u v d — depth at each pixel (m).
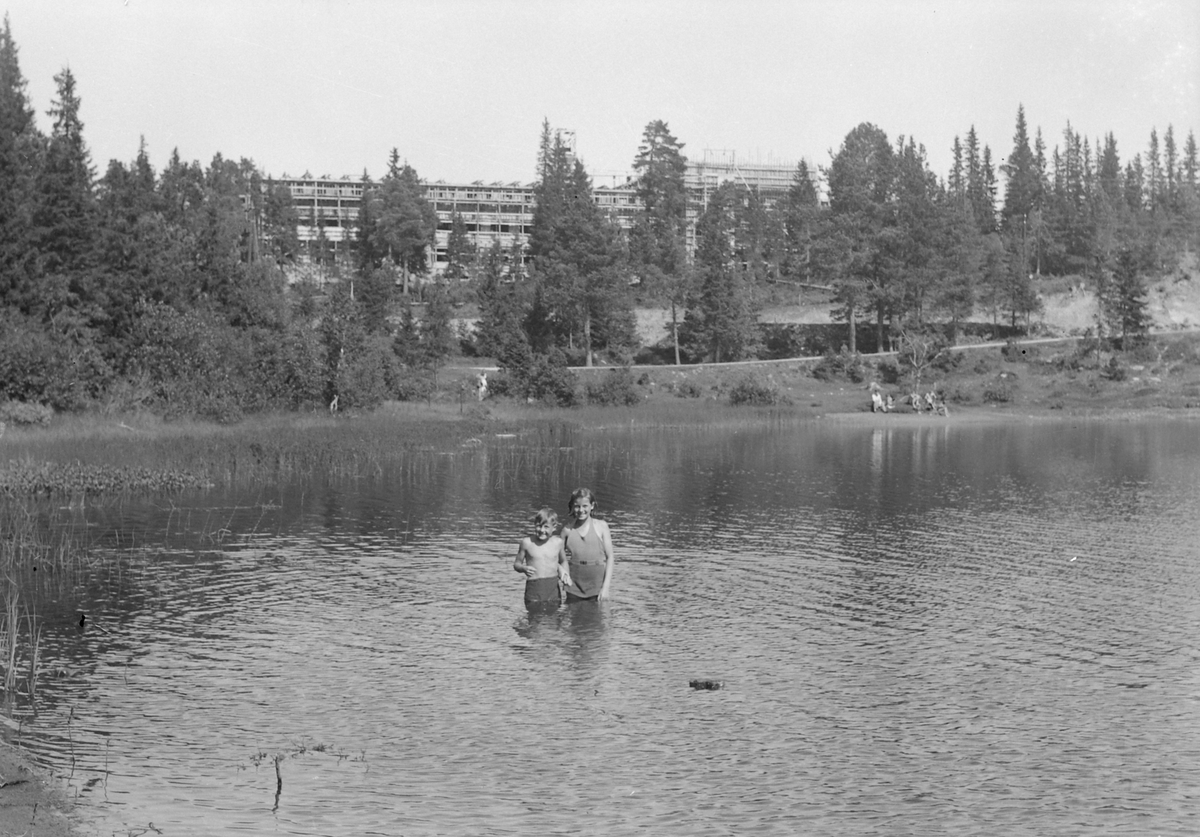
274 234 166.00
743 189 187.75
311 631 20.17
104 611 21.59
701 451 59.34
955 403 105.50
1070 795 13.15
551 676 17.58
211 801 12.91
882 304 127.19
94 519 32.78
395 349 99.69
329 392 73.12
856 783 13.48
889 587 24.05
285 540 29.53
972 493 40.59
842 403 104.44
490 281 123.12
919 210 126.81
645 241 149.88
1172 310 146.50
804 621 21.06
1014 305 137.12
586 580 22.44
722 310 121.25
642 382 107.69
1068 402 105.62
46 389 61.03
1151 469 49.94
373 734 15.05
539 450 58.66
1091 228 163.75
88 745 14.61
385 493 39.38
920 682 17.36
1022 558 27.45
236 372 71.50
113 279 75.44
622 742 14.79
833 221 141.25
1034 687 17.11
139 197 115.56
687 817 12.52
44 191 78.69
